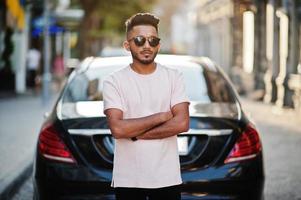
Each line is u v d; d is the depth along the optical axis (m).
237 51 30.08
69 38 44.41
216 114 5.46
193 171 5.10
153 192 3.84
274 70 21.09
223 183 5.12
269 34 22.61
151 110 3.79
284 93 19.42
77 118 5.36
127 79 3.80
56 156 5.21
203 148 5.17
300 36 18.36
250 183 5.22
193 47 52.75
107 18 40.28
